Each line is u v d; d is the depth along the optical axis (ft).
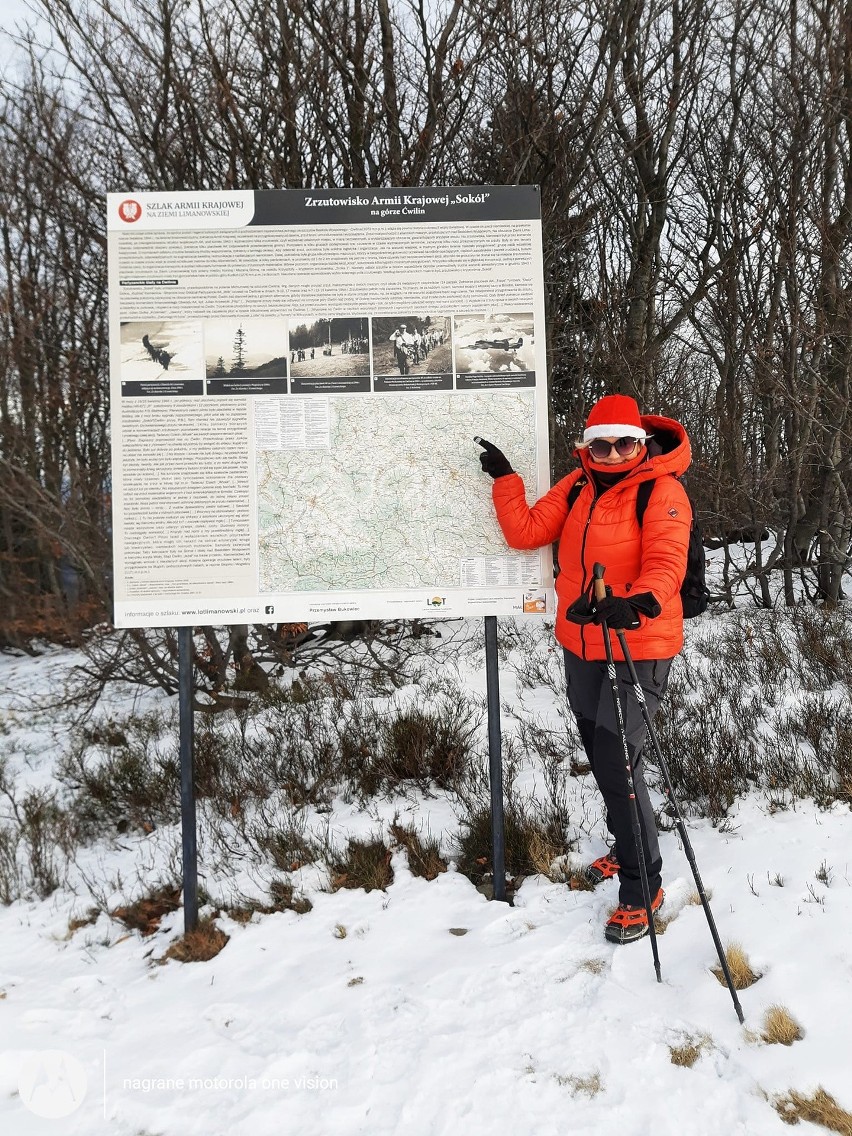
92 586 22.17
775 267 24.49
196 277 9.35
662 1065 6.64
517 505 9.24
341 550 9.57
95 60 19.17
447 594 9.66
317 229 9.41
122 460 9.37
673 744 12.63
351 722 16.52
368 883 10.30
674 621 8.44
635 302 28.91
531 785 12.71
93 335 21.77
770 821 10.53
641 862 7.89
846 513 24.26
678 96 25.59
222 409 9.42
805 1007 7.02
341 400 9.52
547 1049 6.94
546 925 8.94
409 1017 7.53
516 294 9.54
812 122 22.67
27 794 15.61
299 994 8.14
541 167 22.54
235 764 14.87
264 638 21.80
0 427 22.49
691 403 30.40
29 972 9.37
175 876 11.06
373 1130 6.28
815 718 13.24
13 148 20.97
